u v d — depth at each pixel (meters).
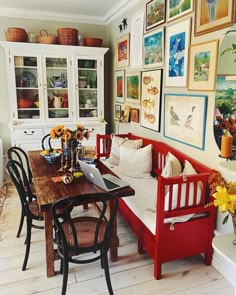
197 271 2.04
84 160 2.55
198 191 1.96
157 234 1.86
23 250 2.29
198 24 2.14
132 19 3.43
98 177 1.88
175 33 2.47
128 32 3.62
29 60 3.91
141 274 2.00
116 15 4.00
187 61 2.32
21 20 4.07
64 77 4.15
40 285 1.89
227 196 1.13
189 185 1.90
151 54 2.97
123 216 2.55
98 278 1.96
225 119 1.89
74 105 4.22
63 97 4.21
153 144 2.95
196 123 2.26
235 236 1.25
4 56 4.05
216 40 1.95
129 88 3.68
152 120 3.05
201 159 2.23
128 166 2.94
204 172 2.08
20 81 3.95
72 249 1.63
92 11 4.03
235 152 1.82
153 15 2.86
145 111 3.22
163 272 2.02
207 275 2.00
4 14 3.95
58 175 2.20
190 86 2.30
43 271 2.03
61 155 2.51
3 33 4.01
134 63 3.46
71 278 1.95
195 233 1.99
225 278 1.96
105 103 4.78
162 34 2.70
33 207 2.13
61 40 3.97
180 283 1.91
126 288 1.86
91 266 2.09
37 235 2.51
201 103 2.17
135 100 3.50
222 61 1.90
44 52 3.91
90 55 4.14
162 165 2.79
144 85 3.20
